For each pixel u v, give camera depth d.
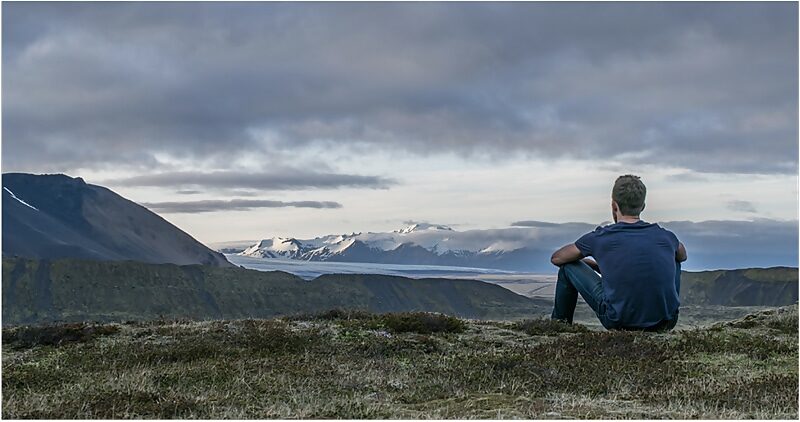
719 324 17.61
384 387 11.45
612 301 14.53
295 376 12.16
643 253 14.30
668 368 12.30
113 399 10.68
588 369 12.16
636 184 14.56
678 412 9.64
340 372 12.37
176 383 11.88
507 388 11.15
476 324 17.30
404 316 16.84
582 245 15.02
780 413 9.58
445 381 11.62
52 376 12.63
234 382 11.72
